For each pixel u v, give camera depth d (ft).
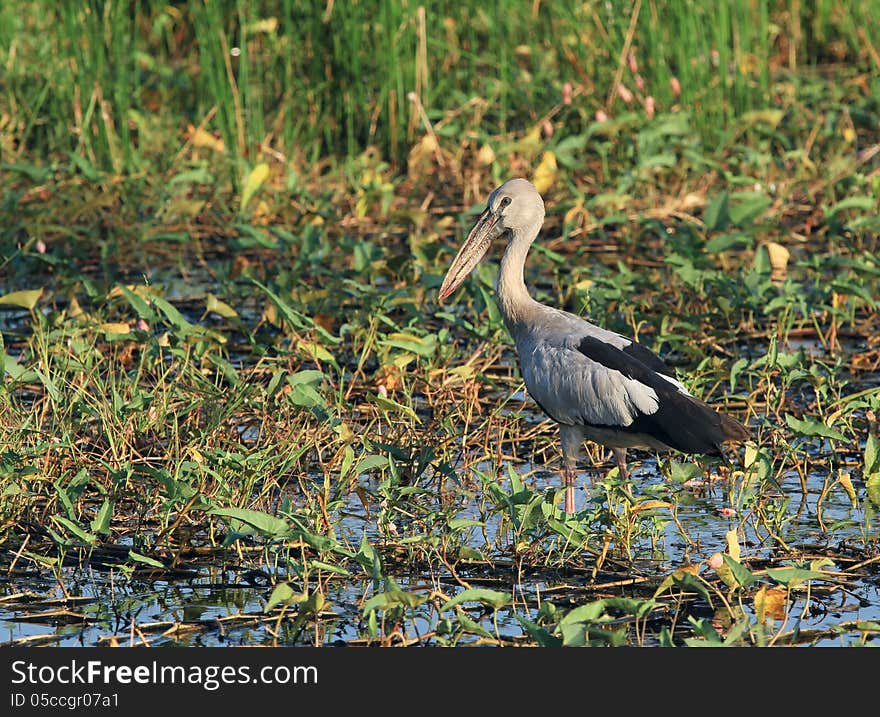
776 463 38.75
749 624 29.48
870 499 34.99
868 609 30.22
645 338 46.44
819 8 87.04
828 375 42.88
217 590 31.53
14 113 71.10
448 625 28.25
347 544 33.42
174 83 75.72
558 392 36.37
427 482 38.11
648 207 63.16
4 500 33.76
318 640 28.99
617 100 70.90
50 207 60.85
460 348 48.37
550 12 76.54
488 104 70.90
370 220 63.41
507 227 40.32
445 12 74.95
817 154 68.90
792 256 57.77
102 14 67.56
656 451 38.06
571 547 33.42
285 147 68.80
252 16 72.23
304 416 39.42
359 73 69.87
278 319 46.57
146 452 38.29
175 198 63.62
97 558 33.09
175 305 53.06
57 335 42.09
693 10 70.28
